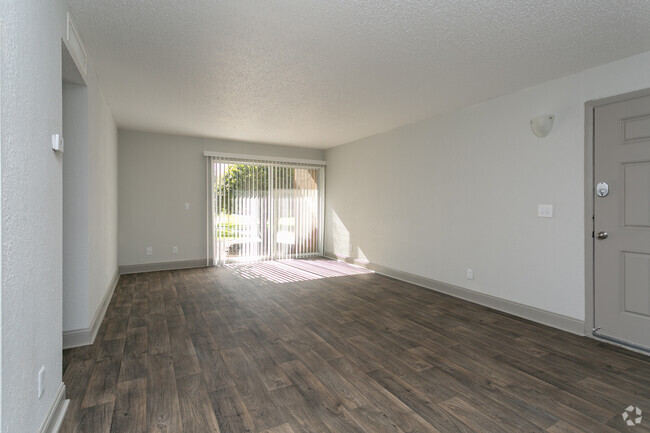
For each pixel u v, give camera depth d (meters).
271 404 1.91
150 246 5.53
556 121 3.14
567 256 3.07
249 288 4.50
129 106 4.05
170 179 5.66
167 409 1.85
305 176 6.93
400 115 4.42
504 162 3.60
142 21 2.24
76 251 2.65
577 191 2.99
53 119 1.72
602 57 2.70
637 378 2.22
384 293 4.29
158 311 3.54
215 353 2.56
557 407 1.90
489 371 2.31
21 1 1.30
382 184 5.43
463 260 4.06
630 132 2.68
